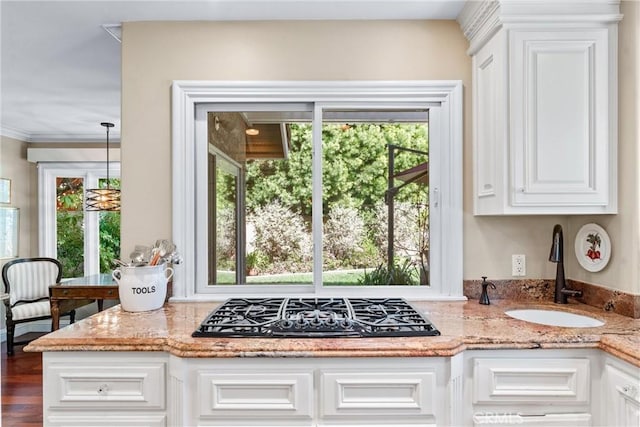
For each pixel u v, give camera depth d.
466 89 2.09
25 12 1.96
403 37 2.09
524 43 1.72
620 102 1.72
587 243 1.94
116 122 4.21
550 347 1.44
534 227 2.09
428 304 1.99
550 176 1.72
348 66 2.09
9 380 3.30
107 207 4.26
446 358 1.40
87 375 1.43
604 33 1.72
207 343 1.40
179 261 1.98
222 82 2.06
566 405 1.46
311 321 1.58
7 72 2.77
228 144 2.20
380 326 1.53
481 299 1.99
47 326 4.88
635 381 1.29
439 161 2.13
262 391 1.40
